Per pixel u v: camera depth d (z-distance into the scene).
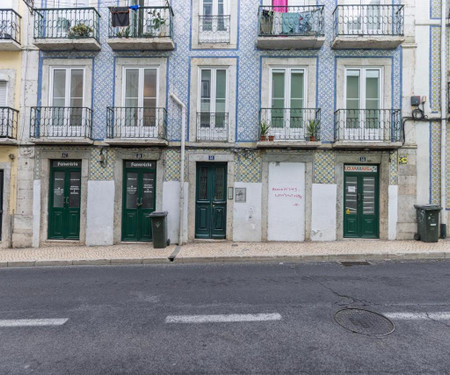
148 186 9.02
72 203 9.02
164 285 5.30
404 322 3.74
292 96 8.90
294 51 8.79
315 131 8.52
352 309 4.15
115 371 2.78
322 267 6.39
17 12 8.97
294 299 4.54
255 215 8.75
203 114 8.95
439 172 8.64
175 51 8.91
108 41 8.46
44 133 8.84
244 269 6.31
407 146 8.63
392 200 8.62
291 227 8.76
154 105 9.02
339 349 3.12
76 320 3.90
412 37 8.70
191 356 3.02
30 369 2.83
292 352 3.07
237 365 2.85
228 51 8.87
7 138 8.55
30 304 4.46
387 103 8.66
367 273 5.89
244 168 8.79
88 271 6.31
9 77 8.94
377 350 3.10
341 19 8.72
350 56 8.72
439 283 5.23
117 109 8.88
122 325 3.74
